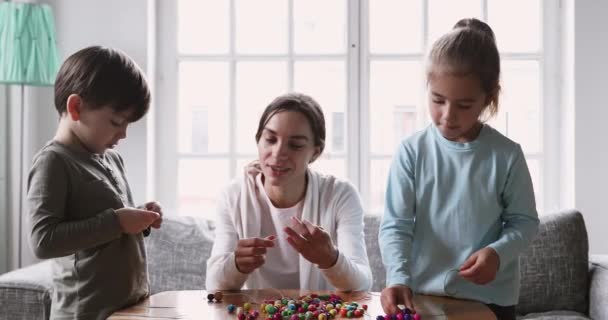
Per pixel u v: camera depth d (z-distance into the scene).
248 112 2.90
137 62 2.73
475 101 1.46
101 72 1.52
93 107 1.52
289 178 1.71
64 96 1.55
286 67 2.88
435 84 1.46
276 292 1.57
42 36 2.46
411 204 1.59
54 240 1.42
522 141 2.84
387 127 2.87
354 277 1.61
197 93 2.91
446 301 1.46
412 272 1.58
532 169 2.83
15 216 2.68
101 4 2.73
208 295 1.48
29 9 2.43
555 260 2.33
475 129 1.60
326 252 1.54
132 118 1.58
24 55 2.41
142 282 1.62
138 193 2.73
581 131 2.63
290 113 1.69
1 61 2.41
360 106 2.85
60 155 1.51
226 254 1.73
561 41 2.79
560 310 2.31
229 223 1.86
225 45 2.91
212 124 2.92
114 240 1.54
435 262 1.56
